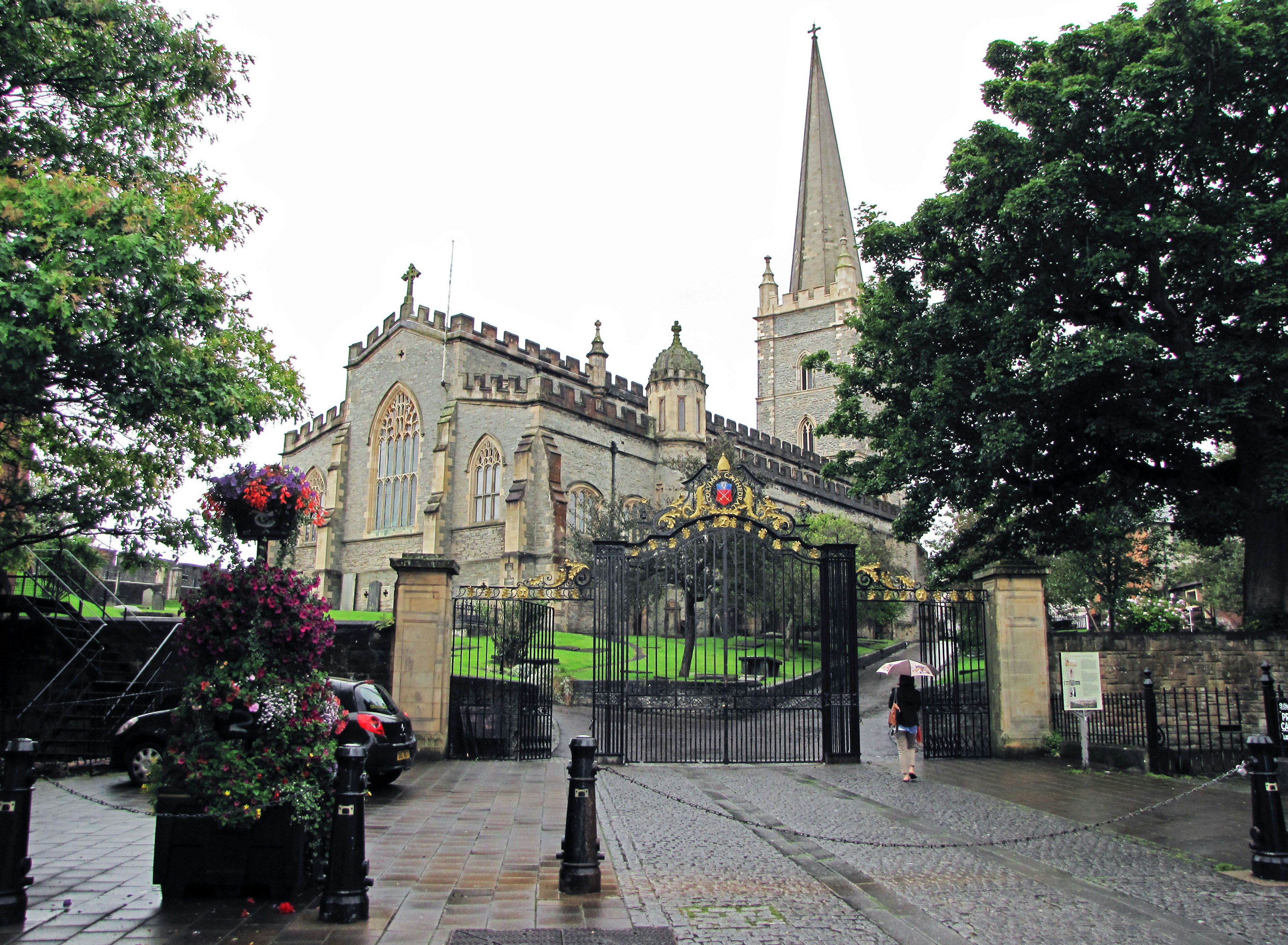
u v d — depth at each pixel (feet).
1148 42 57.67
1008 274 60.49
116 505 54.70
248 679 23.34
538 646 54.60
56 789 42.88
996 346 59.11
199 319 42.78
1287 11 53.78
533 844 29.94
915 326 64.39
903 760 45.55
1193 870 27.12
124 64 47.06
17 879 20.89
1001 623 55.26
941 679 60.75
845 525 153.79
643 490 169.58
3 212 37.42
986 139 60.13
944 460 62.44
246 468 26.50
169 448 54.34
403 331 176.65
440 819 34.60
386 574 169.48
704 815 35.83
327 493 185.16
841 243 266.16
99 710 56.29
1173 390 55.16
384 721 41.14
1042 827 33.55
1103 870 26.99
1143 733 52.39
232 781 22.65
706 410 179.52
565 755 56.24
